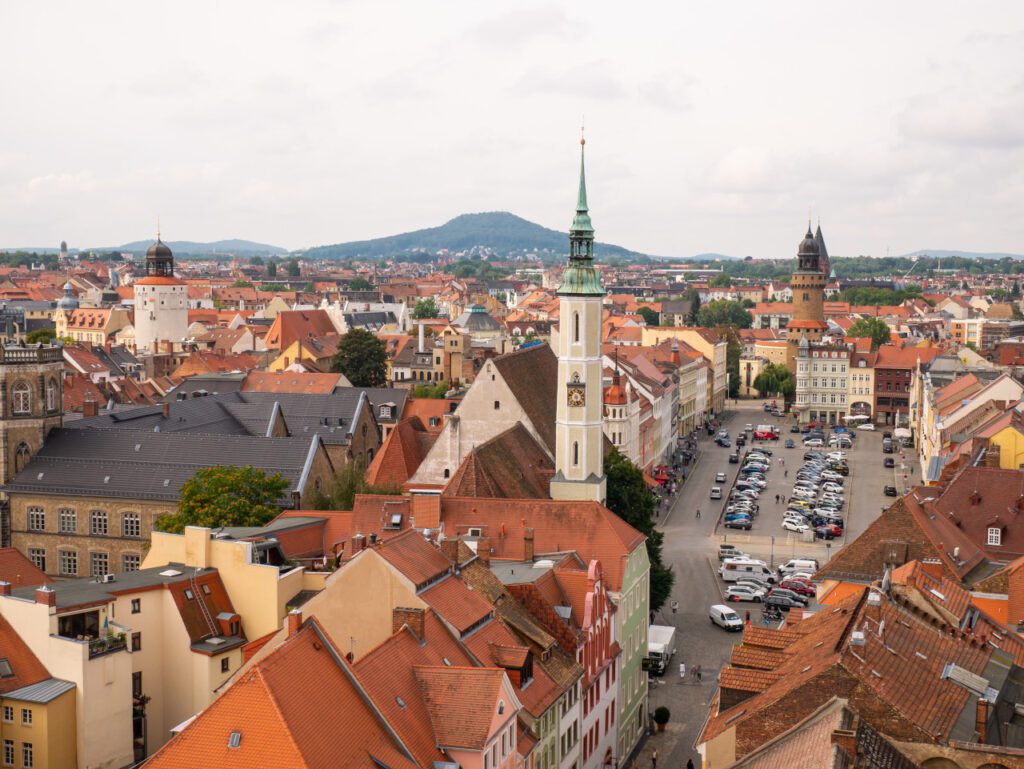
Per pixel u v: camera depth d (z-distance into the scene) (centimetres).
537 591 9869
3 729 8862
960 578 10312
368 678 6994
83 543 15438
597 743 10450
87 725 9000
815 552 19012
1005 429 14875
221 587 10406
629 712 11681
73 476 15625
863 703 5878
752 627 8112
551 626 9781
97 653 9119
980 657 7306
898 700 6022
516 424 15788
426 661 7688
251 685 6419
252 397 19775
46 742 8775
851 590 10581
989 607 9538
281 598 10325
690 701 12794
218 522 13250
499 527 11975
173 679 9938
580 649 9844
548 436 16338
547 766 8819
